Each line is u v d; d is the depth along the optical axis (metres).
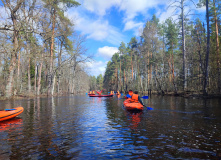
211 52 22.33
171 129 4.63
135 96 9.28
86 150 3.14
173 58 34.09
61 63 26.20
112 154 2.95
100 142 3.59
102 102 14.62
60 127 4.95
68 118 6.45
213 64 21.78
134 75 47.50
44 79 37.78
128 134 4.18
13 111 6.19
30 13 16.08
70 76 38.38
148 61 33.25
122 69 59.25
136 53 43.16
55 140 3.73
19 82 20.91
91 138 3.87
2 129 4.70
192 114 7.15
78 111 8.51
